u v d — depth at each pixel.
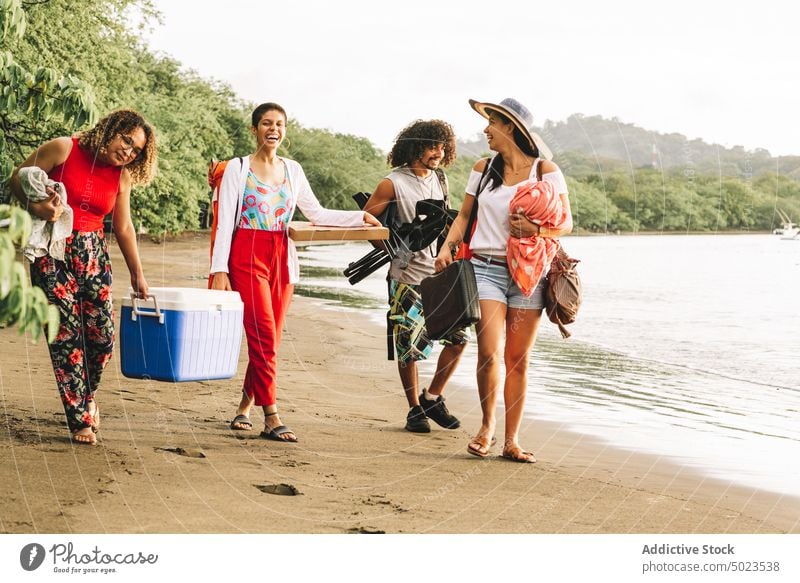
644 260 33.00
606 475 5.30
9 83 5.61
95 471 4.27
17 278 2.52
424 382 8.54
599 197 44.84
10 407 5.52
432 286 5.20
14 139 13.37
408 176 5.89
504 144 5.15
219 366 5.05
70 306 4.68
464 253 5.32
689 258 33.56
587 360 11.12
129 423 5.44
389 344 6.07
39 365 7.20
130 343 4.95
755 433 7.00
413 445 5.58
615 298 20.95
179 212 30.17
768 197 41.44
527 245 4.98
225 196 5.19
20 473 4.14
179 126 29.50
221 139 31.53
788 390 9.31
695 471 5.65
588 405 7.93
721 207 43.09
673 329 15.28
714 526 4.33
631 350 12.41
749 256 34.50
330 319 14.25
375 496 4.34
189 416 5.83
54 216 4.50
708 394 8.96
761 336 14.52
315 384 8.02
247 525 3.74
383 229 5.55
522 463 5.33
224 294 5.02
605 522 4.22
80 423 4.75
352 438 5.66
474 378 8.95
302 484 4.42
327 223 5.52
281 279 5.34
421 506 4.23
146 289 4.93
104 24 22.70
